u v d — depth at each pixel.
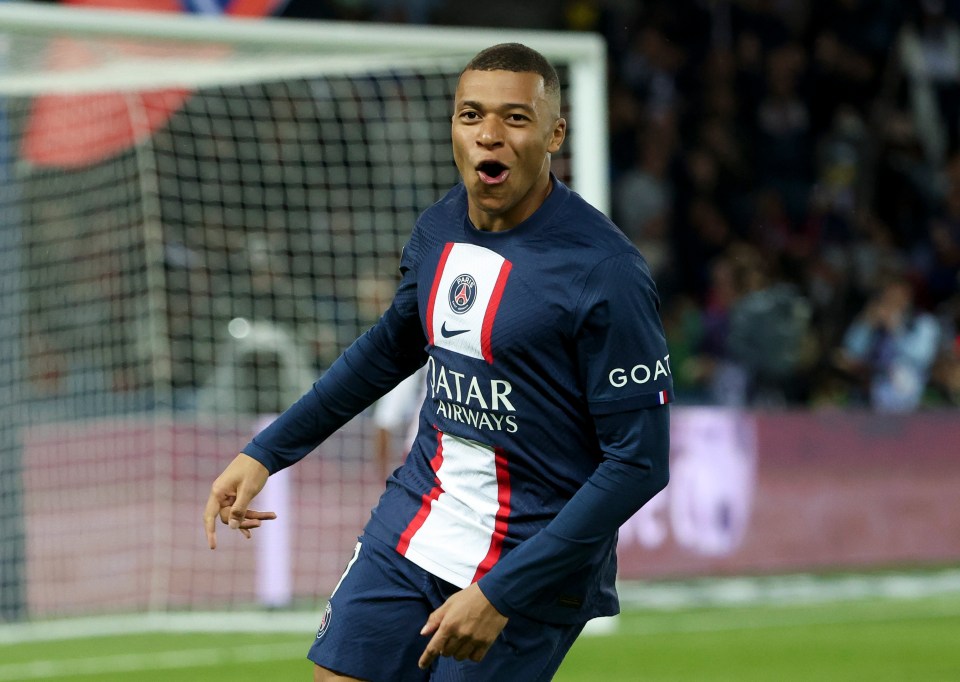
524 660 11.51
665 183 52.38
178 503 32.19
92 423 32.03
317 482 32.44
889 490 40.72
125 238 33.53
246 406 33.94
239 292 34.41
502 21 54.34
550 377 11.20
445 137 33.47
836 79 58.12
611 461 10.88
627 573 36.50
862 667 25.95
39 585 31.14
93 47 28.06
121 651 27.53
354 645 11.76
